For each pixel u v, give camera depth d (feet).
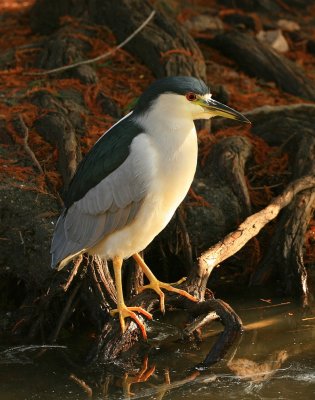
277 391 28.99
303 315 35.81
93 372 31.17
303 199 39.63
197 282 33.09
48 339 34.63
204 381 30.01
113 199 30.37
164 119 29.76
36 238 36.06
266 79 51.67
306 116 45.24
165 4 55.26
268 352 32.19
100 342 31.89
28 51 51.01
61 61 48.39
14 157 39.83
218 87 47.32
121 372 31.04
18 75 48.03
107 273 34.88
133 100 45.06
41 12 53.98
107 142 30.78
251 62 52.08
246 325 34.81
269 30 59.11
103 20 51.83
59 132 40.47
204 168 41.78
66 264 33.73
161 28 50.62
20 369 31.76
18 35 54.90
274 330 34.24
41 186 37.76
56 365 32.12
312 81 51.06
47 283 35.60
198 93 29.71
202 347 32.99
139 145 29.81
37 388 30.01
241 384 29.58
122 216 30.53
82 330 35.47
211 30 55.98
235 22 58.80
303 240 38.83
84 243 31.12
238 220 39.86
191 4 62.03
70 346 34.01
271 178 42.60
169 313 36.32
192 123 30.25
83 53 49.90
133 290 35.50
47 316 35.50
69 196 31.99
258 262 39.70
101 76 48.29
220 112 29.91
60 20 53.01
